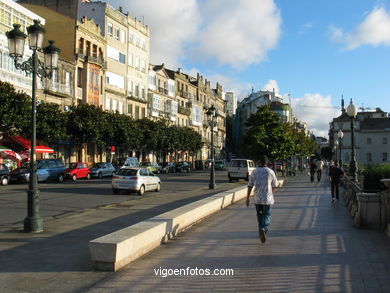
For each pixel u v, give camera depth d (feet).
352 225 35.42
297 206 49.83
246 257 23.98
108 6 169.07
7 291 18.21
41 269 21.59
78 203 54.80
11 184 92.58
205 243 27.78
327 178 131.95
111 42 170.60
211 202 41.55
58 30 147.33
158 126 175.73
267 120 120.06
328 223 36.50
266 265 22.25
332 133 325.21
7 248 26.50
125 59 181.47
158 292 18.16
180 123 245.04
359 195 33.83
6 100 93.50
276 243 27.81
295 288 18.45
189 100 259.19
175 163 189.06
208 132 298.76
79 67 146.72
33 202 32.81
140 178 68.90
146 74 201.77
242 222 36.96
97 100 154.71
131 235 23.26
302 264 22.41
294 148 123.24
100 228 34.65
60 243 28.19
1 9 108.58
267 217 28.02
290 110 316.60
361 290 18.07
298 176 146.61
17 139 103.09
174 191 77.77
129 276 20.39
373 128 295.89
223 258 23.76
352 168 52.19
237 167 108.27
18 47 32.83
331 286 18.66
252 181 28.27
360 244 27.45
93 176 122.62
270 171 28.09
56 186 85.56
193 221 35.32
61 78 135.95
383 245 27.12
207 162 238.68
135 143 153.17
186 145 213.46
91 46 155.22
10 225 36.24
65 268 21.76
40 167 96.94
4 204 51.90
